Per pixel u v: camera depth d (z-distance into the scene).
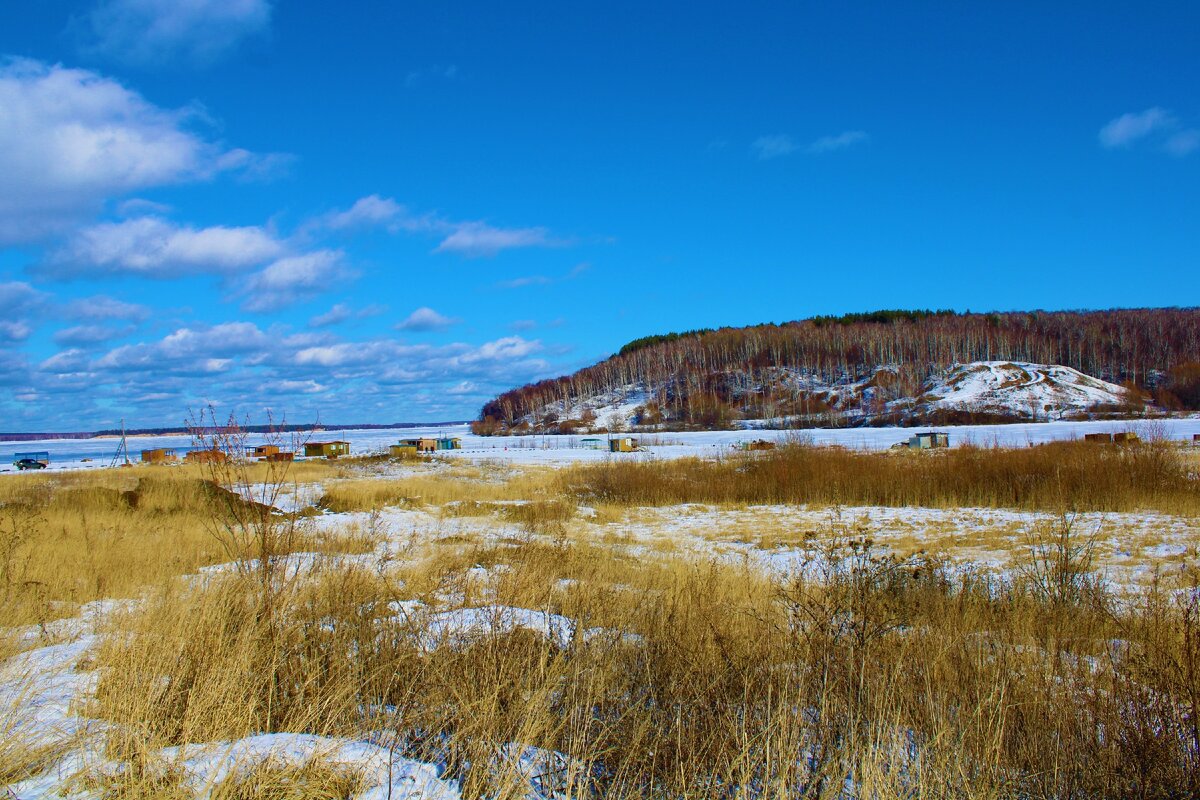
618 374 150.62
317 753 3.03
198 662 3.88
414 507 21.58
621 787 2.96
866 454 30.47
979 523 16.94
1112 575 9.74
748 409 108.62
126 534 12.26
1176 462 21.03
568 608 6.21
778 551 14.16
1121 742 3.43
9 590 6.34
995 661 4.52
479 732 3.28
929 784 3.03
